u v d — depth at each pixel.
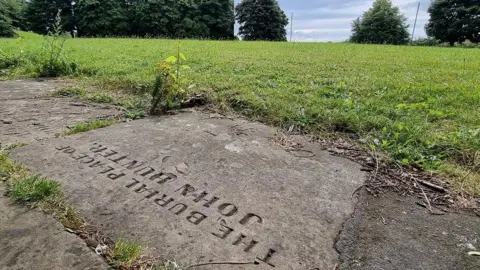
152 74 4.39
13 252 1.22
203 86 3.72
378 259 1.30
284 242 1.36
